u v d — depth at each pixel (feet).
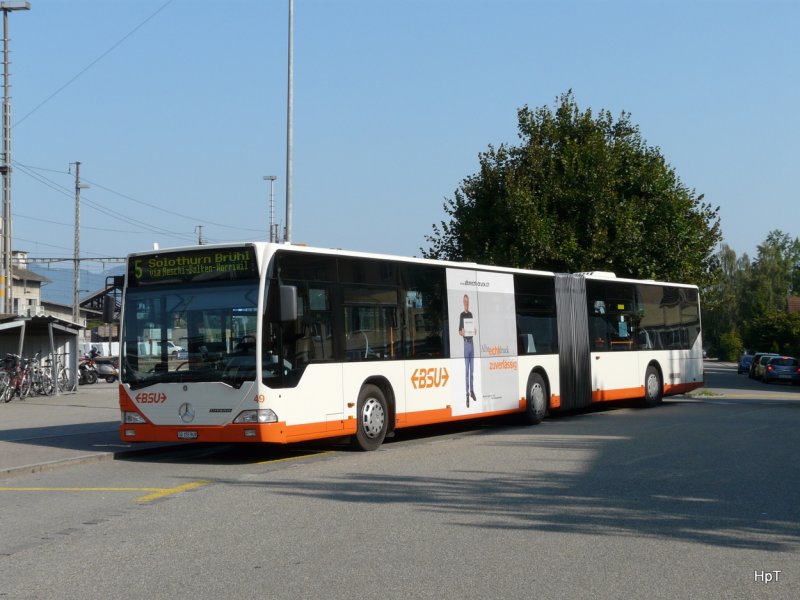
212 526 30.19
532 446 53.06
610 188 120.06
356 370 51.03
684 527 29.60
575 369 74.33
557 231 118.73
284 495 36.14
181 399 46.44
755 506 33.32
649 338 86.89
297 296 47.42
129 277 48.75
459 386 60.08
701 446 52.75
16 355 104.37
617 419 74.38
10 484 40.88
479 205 123.95
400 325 55.16
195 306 46.96
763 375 183.73
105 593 22.24
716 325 358.02
